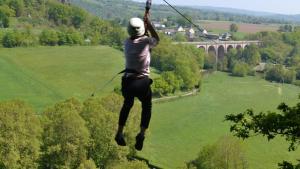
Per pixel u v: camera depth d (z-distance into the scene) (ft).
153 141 312.91
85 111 226.58
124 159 217.36
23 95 438.40
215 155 229.86
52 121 207.51
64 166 195.83
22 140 183.62
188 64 544.21
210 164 229.86
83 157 203.00
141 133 40.29
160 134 333.83
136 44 38.50
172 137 328.08
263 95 529.45
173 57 589.73
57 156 199.41
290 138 61.26
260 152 296.71
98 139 213.05
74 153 198.08
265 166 272.72
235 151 229.25
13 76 512.22
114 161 215.92
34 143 188.85
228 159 227.40
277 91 566.77
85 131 203.00
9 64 568.41
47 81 508.12
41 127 208.44
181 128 355.15
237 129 63.21
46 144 201.46
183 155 289.74
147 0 39.86
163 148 299.38
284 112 63.05
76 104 241.35
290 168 59.21
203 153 235.81
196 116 399.03
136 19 38.70
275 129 60.23
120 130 40.45
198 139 329.52
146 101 39.91
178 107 431.43
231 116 64.08
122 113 39.88
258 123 61.57
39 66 576.61
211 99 482.69
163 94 480.23
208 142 324.60
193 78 516.32
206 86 559.38
